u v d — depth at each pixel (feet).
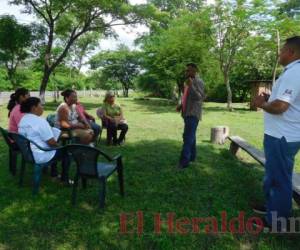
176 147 24.85
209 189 15.71
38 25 63.10
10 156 17.29
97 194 14.70
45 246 10.59
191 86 18.19
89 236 11.19
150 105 73.10
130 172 18.08
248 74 80.89
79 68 104.63
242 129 36.19
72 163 19.21
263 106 10.35
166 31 71.31
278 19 57.41
